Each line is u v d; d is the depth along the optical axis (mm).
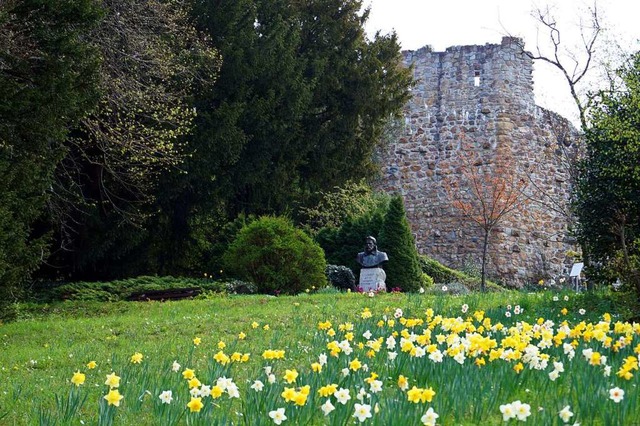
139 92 18609
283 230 20703
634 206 13906
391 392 6898
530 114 32688
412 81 30406
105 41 18500
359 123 29969
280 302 16312
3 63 14055
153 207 22984
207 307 15773
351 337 8211
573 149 33562
